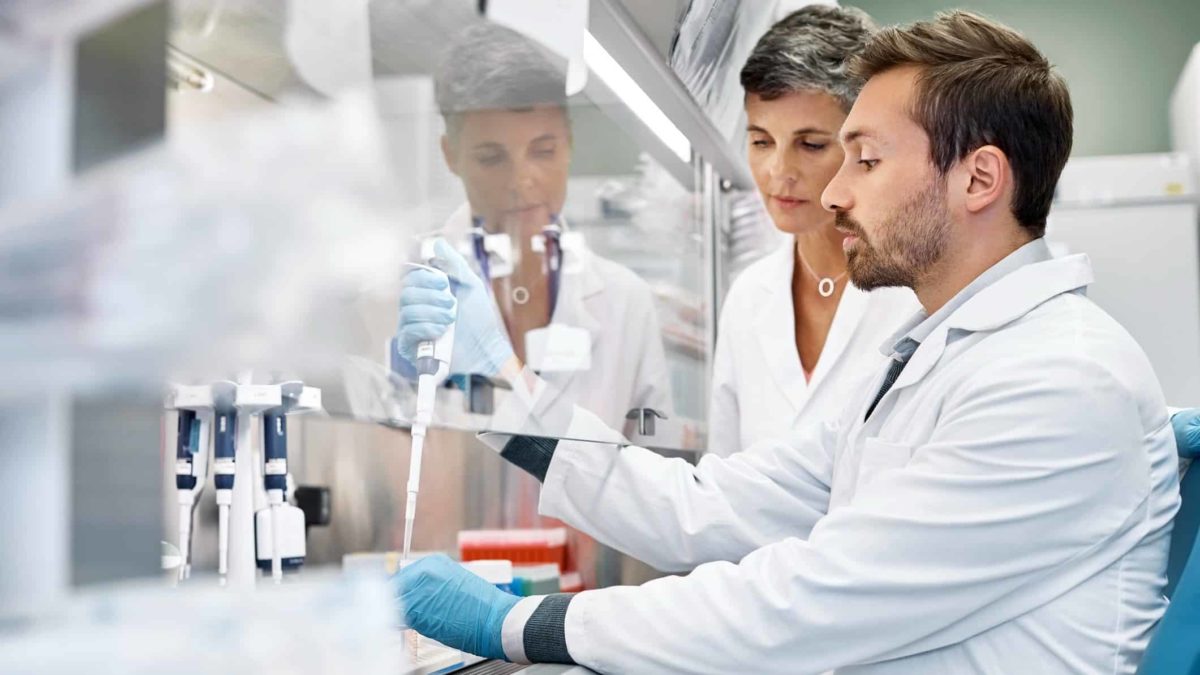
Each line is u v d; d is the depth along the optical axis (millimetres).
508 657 1358
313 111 604
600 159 1757
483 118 1284
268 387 1130
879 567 1243
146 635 519
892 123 1513
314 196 579
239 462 1176
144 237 525
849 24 2213
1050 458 1256
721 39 1953
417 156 1099
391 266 649
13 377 525
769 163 2309
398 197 1023
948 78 1477
